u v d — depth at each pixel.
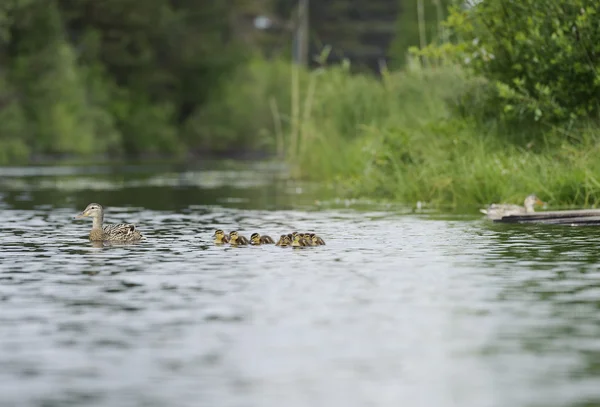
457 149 27.25
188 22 89.81
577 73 24.95
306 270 15.19
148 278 14.50
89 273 14.97
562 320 11.59
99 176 43.72
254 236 18.41
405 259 16.23
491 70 26.56
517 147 26.62
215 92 84.38
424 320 11.64
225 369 9.67
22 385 9.20
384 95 34.88
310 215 24.05
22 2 65.00
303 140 38.50
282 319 11.72
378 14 106.94
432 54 27.50
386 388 9.09
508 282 13.98
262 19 96.88
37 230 21.09
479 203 25.98
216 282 14.14
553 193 24.31
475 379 9.34
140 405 8.66
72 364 9.85
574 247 17.39
